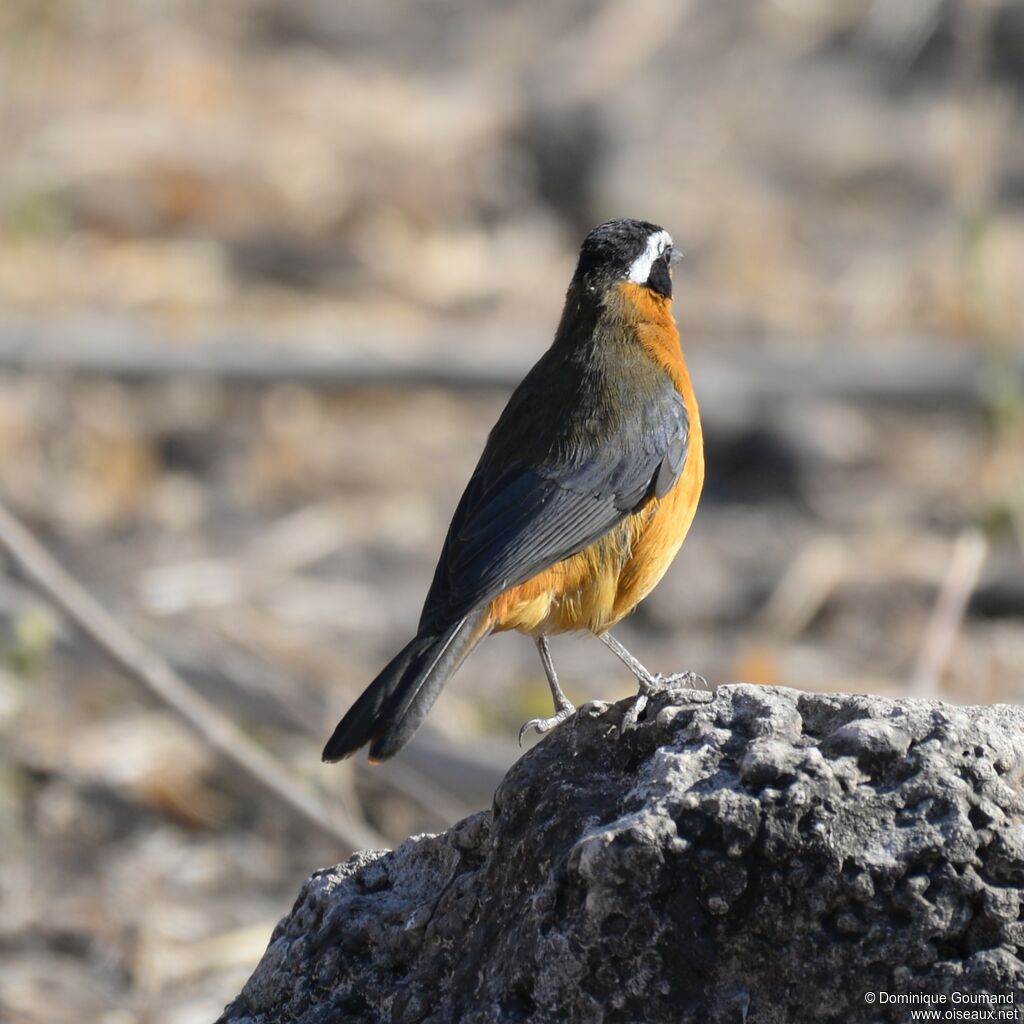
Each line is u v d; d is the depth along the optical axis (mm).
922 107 24516
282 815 11609
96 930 10305
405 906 5953
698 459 8133
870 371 17094
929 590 14234
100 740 12211
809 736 5375
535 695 12609
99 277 18594
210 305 18297
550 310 19094
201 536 15117
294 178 20766
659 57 25891
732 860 5086
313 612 13953
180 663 12328
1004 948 5086
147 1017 9461
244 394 17438
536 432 7895
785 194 22234
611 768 5625
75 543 14820
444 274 19594
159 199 20109
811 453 16594
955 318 18344
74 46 23266
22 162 19969
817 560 14625
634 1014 5137
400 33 26453
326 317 18266
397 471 16453
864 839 5098
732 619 14086
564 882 5246
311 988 5938
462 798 11117
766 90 25047
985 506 14773
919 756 5180
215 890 10891
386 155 21547
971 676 12820
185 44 24312
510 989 5309
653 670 13242
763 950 5117
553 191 21391
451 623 6996
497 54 25438
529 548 7430
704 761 5270
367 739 6445
